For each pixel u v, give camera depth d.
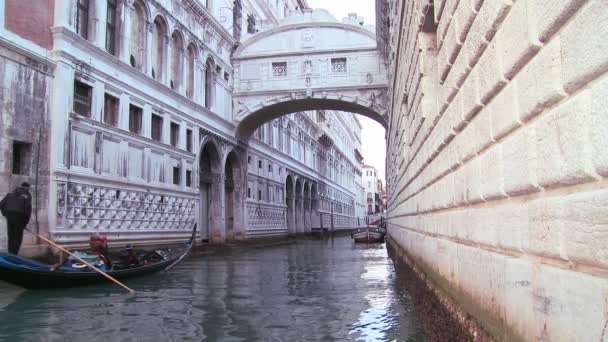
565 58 2.70
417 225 11.27
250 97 28.45
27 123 13.20
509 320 3.94
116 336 6.80
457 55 5.37
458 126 5.55
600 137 2.37
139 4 19.03
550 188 3.08
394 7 15.00
